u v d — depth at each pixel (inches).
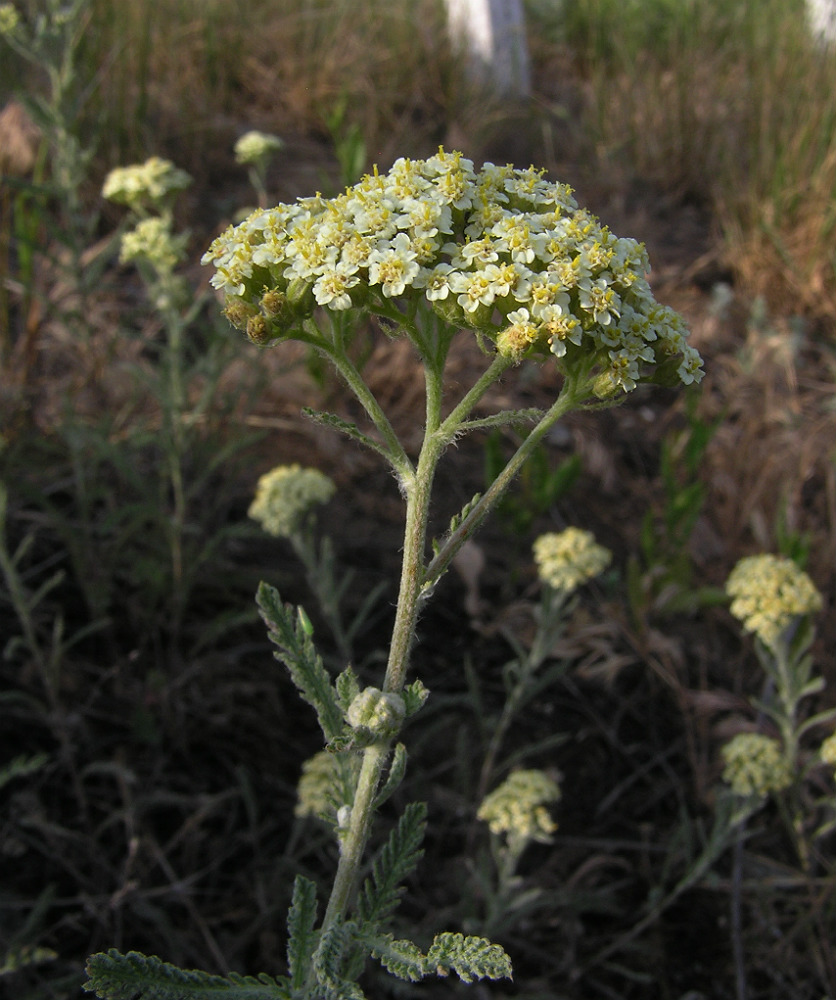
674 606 11.1
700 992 8.3
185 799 8.6
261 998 4.9
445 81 21.7
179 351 10.3
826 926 8.3
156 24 20.1
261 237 5.4
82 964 7.7
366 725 4.7
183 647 10.1
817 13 21.5
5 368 11.6
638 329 5.3
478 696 9.3
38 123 10.2
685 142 20.3
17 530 10.5
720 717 10.5
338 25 21.6
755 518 11.9
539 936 8.5
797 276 16.6
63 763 8.8
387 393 13.4
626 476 13.4
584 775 9.8
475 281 5.0
